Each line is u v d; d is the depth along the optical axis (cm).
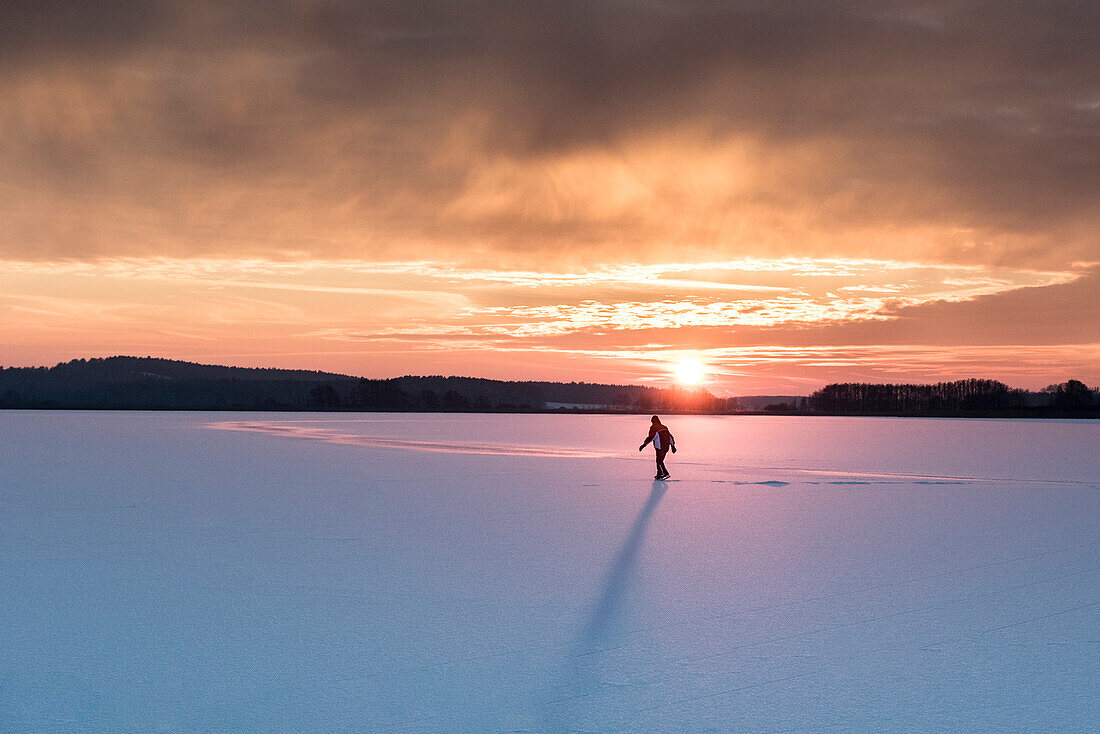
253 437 5391
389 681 759
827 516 1766
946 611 985
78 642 868
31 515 1752
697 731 656
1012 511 1856
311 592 1080
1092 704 706
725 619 955
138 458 3409
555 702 712
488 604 1023
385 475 2703
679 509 1873
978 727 662
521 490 2261
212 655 829
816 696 725
